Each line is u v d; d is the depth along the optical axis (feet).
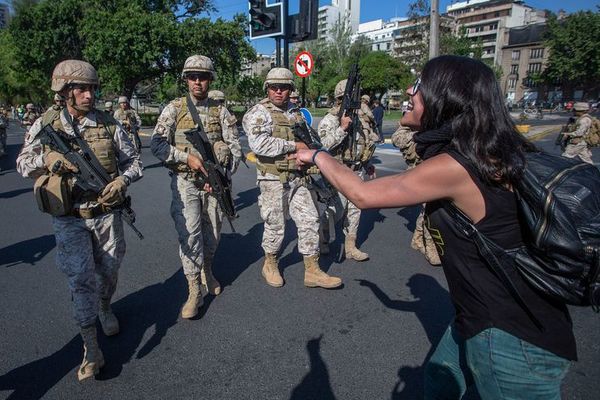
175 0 86.74
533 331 3.94
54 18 79.41
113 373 8.32
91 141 8.23
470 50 150.41
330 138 12.97
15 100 144.97
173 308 11.00
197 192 10.41
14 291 12.05
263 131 10.83
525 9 302.66
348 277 12.91
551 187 3.69
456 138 3.92
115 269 8.95
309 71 24.77
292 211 11.71
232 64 78.84
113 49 69.41
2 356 8.92
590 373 8.24
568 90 197.36
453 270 4.34
